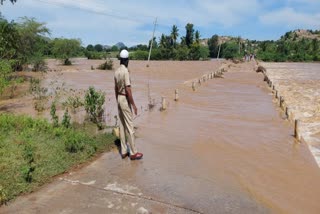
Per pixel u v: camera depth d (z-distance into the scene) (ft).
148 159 21.99
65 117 28.50
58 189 17.28
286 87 73.41
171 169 20.38
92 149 22.45
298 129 28.27
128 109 21.02
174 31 260.01
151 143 25.75
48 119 34.30
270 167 21.66
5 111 39.78
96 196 16.63
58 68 134.31
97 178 18.72
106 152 23.09
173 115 37.76
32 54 111.45
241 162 22.38
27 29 105.40
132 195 16.76
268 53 268.82
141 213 15.08
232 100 51.24
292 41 340.59
